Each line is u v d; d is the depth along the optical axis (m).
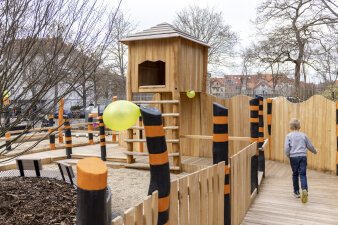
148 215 1.68
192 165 7.20
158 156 1.81
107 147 10.26
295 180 5.21
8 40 2.42
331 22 23.22
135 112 1.72
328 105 7.14
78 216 1.23
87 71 2.87
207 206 2.73
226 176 3.26
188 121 8.65
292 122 5.24
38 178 4.01
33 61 2.69
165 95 8.55
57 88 2.84
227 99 8.41
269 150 8.57
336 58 23.84
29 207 2.99
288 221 4.13
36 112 2.81
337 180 6.50
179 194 2.19
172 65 6.98
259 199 5.17
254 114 5.40
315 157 7.51
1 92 2.57
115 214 4.57
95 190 1.19
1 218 2.76
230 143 8.48
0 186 3.48
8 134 8.97
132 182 6.44
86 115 20.72
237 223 3.85
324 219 4.21
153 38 6.96
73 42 2.67
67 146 8.77
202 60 8.34
